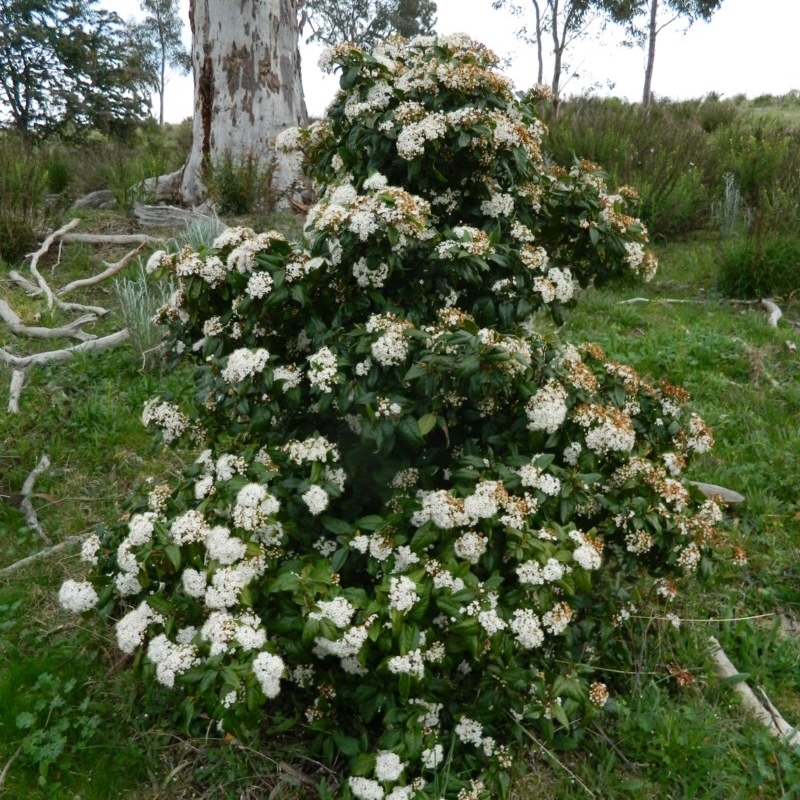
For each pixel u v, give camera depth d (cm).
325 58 269
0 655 278
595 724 248
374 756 212
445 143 254
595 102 1320
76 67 2892
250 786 227
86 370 485
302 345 246
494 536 217
